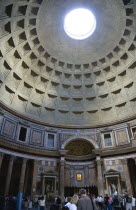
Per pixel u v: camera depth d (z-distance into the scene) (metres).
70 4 21.31
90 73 27.20
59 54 25.47
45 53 24.81
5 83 22.02
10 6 17.86
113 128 24.83
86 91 27.72
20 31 20.62
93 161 24.56
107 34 23.59
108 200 13.60
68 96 27.72
